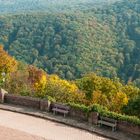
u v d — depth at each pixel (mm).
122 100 51562
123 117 23672
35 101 28109
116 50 169875
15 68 66312
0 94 29234
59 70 141375
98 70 146625
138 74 149125
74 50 157625
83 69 143250
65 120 25609
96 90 60500
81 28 181750
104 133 23344
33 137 21547
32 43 169125
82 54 155250
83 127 24344
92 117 24969
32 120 25688
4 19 192875
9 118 25812
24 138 21047
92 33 181750
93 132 23750
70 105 26375
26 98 28500
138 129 22859
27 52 162875
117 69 154125
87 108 25391
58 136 22562
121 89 63719
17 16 198125
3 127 23016
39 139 21312
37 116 26531
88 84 62688
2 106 28375
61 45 162500
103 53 164000
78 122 25281
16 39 174500
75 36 170250
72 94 34594
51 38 168875
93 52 160250
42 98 28531
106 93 62062
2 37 179125
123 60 161625
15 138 20797
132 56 166875
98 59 155500
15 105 28781
